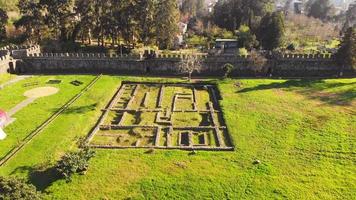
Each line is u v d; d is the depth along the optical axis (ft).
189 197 126.31
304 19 436.35
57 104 202.80
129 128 181.06
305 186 131.95
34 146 154.92
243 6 383.04
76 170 138.62
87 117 186.80
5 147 154.40
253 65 260.01
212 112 198.80
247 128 176.04
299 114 191.01
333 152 153.79
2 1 381.19
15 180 116.37
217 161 148.36
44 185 131.34
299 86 233.76
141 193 128.36
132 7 298.97
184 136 174.50
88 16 305.32
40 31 323.57
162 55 266.57
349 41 247.09
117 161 147.43
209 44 335.67
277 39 317.42
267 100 210.59
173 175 138.51
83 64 266.98
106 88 230.68
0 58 249.55
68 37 329.52
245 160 148.66
